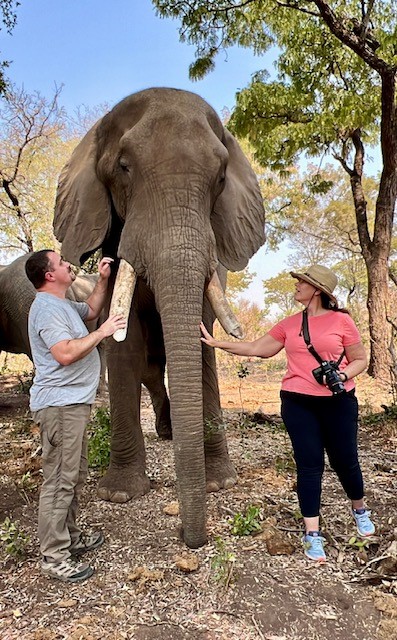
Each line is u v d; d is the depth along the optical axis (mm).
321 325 3744
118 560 3768
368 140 17156
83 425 3592
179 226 3822
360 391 12414
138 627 3029
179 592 3340
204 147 3986
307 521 3762
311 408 3785
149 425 8602
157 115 4082
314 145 16438
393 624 2996
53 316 3500
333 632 2986
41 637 2939
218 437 5258
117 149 4375
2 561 3824
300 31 14742
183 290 3715
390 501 4742
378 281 14227
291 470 5641
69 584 3482
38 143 18875
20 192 18562
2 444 7215
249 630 2996
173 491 5055
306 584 3404
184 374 3576
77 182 4789
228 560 3441
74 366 3574
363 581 3443
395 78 13711
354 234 29516
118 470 4980
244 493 4973
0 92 11805
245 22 14461
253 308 24656
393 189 14141
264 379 16953
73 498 3793
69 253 4750
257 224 5258
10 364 18234
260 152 16250
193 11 13352
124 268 3975
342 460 3859
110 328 3588
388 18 14055
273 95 15461
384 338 13953
